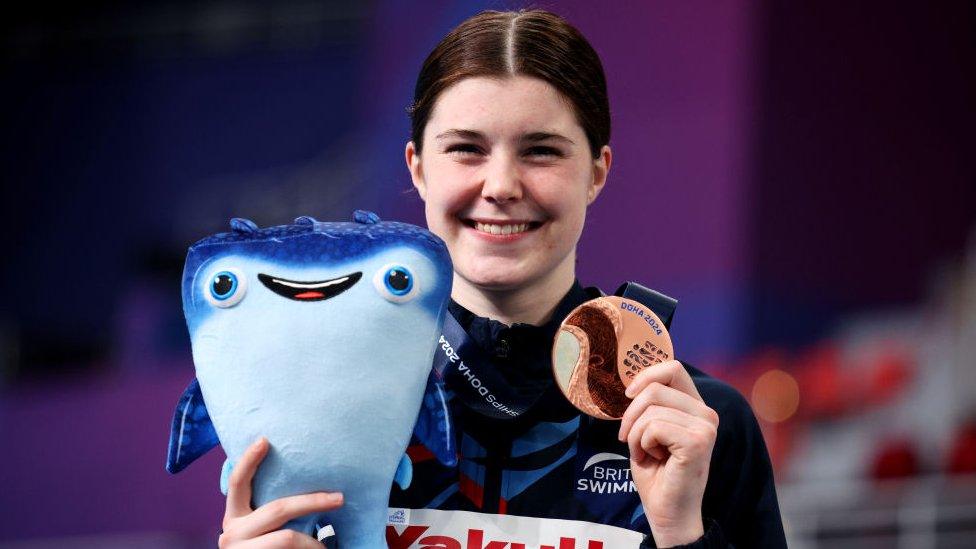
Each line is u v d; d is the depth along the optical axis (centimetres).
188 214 2156
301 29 2172
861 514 1292
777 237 1617
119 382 1717
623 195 1600
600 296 678
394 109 1856
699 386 682
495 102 614
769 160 1614
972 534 1282
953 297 1652
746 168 1582
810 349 1591
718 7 1588
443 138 627
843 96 1672
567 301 661
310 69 2161
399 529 624
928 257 1683
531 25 637
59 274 2194
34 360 2130
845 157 1664
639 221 1594
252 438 559
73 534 1627
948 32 1709
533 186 618
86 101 2241
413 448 637
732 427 669
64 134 2242
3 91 2266
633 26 1599
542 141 620
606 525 624
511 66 618
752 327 1587
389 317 568
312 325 561
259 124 2166
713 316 1573
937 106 1700
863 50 1675
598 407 614
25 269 2206
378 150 1875
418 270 577
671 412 596
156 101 2217
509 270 625
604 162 677
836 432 1560
